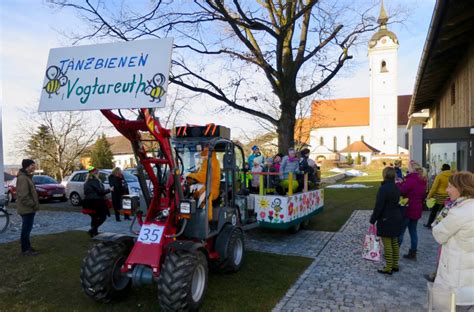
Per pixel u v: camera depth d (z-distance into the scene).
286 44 11.36
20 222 11.55
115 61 4.26
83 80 4.32
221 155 6.94
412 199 6.45
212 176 5.67
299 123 23.53
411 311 4.46
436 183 8.94
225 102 11.42
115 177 11.16
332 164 54.06
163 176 5.36
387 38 61.28
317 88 11.57
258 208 7.93
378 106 62.78
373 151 61.22
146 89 4.05
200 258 4.46
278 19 11.64
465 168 11.75
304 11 9.98
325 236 8.56
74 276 5.88
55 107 4.36
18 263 6.63
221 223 5.79
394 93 61.94
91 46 4.41
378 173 38.16
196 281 4.47
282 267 6.20
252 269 6.10
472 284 3.33
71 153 39.03
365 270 6.03
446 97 17.08
